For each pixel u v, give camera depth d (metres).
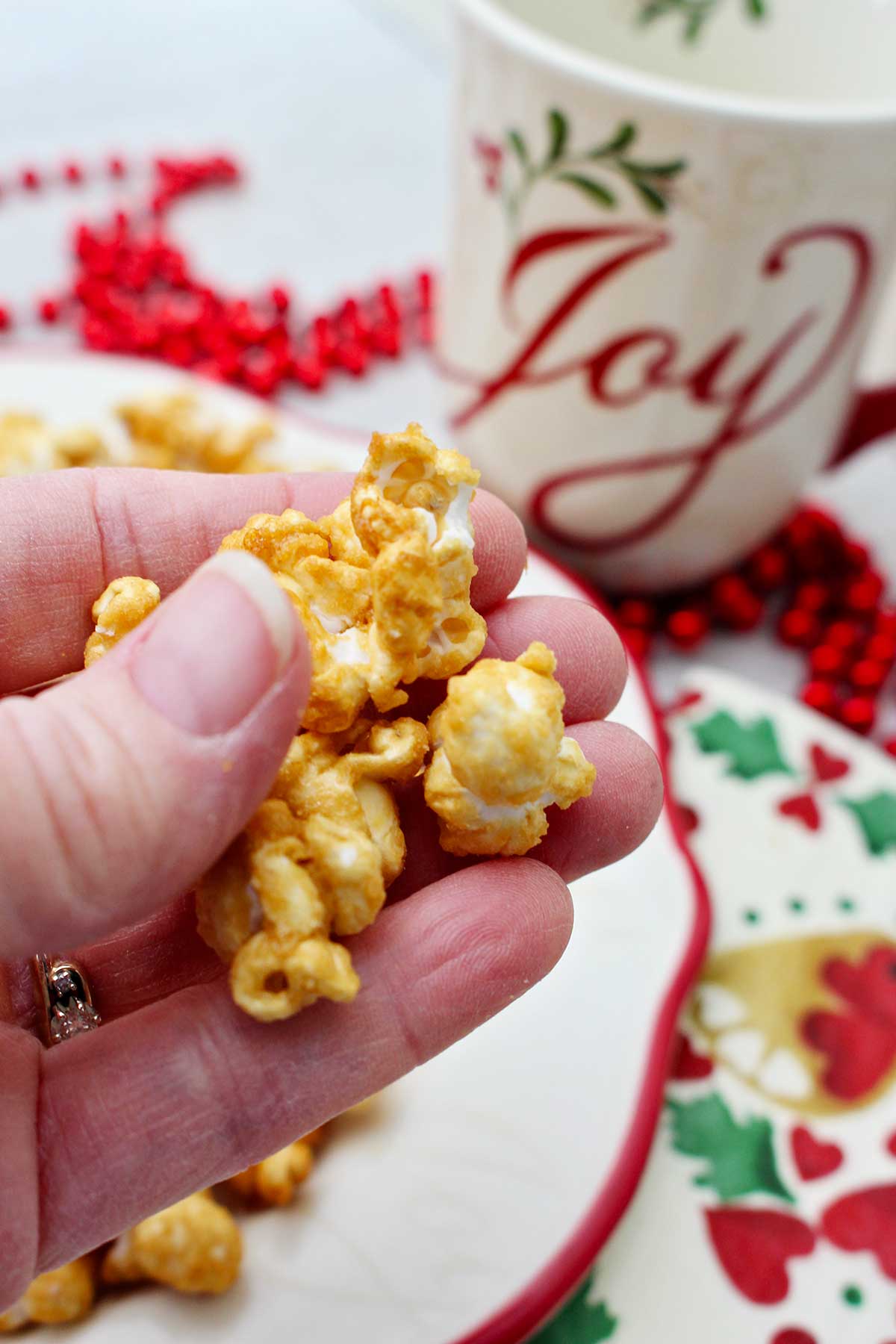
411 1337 0.25
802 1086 0.29
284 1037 0.22
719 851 0.31
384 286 0.41
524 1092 0.27
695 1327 0.27
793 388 0.31
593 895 0.29
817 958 0.30
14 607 0.26
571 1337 0.26
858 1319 0.27
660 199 0.28
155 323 0.39
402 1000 0.23
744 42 0.33
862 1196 0.28
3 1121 0.22
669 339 0.30
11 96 0.47
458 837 0.23
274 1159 0.26
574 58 0.28
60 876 0.21
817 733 0.33
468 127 0.30
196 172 0.44
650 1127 0.27
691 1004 0.30
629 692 0.32
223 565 0.21
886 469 0.39
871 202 0.28
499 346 0.32
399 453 0.22
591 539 0.34
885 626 0.35
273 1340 0.25
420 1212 0.26
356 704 0.22
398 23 0.53
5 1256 0.22
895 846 0.32
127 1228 0.23
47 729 0.21
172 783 0.21
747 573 0.36
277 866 0.21
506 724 0.21
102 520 0.26
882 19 0.31
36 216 0.43
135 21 0.51
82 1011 0.25
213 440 0.34
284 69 0.50
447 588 0.22
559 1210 0.26
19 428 0.34
